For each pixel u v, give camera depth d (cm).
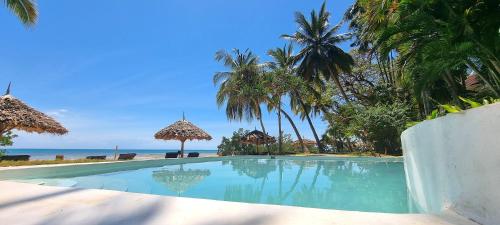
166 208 286
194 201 315
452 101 1164
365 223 238
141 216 260
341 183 847
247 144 2530
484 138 236
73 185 722
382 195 657
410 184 532
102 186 766
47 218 254
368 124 1862
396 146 1836
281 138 2478
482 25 483
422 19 505
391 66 2025
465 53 477
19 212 272
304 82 2486
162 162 1384
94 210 279
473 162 249
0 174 662
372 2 868
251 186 802
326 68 2502
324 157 1722
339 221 244
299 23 2653
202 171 1173
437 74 528
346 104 2381
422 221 245
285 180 917
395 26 534
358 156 1728
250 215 262
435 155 341
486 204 231
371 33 951
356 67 2617
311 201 604
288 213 269
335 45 2611
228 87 2614
